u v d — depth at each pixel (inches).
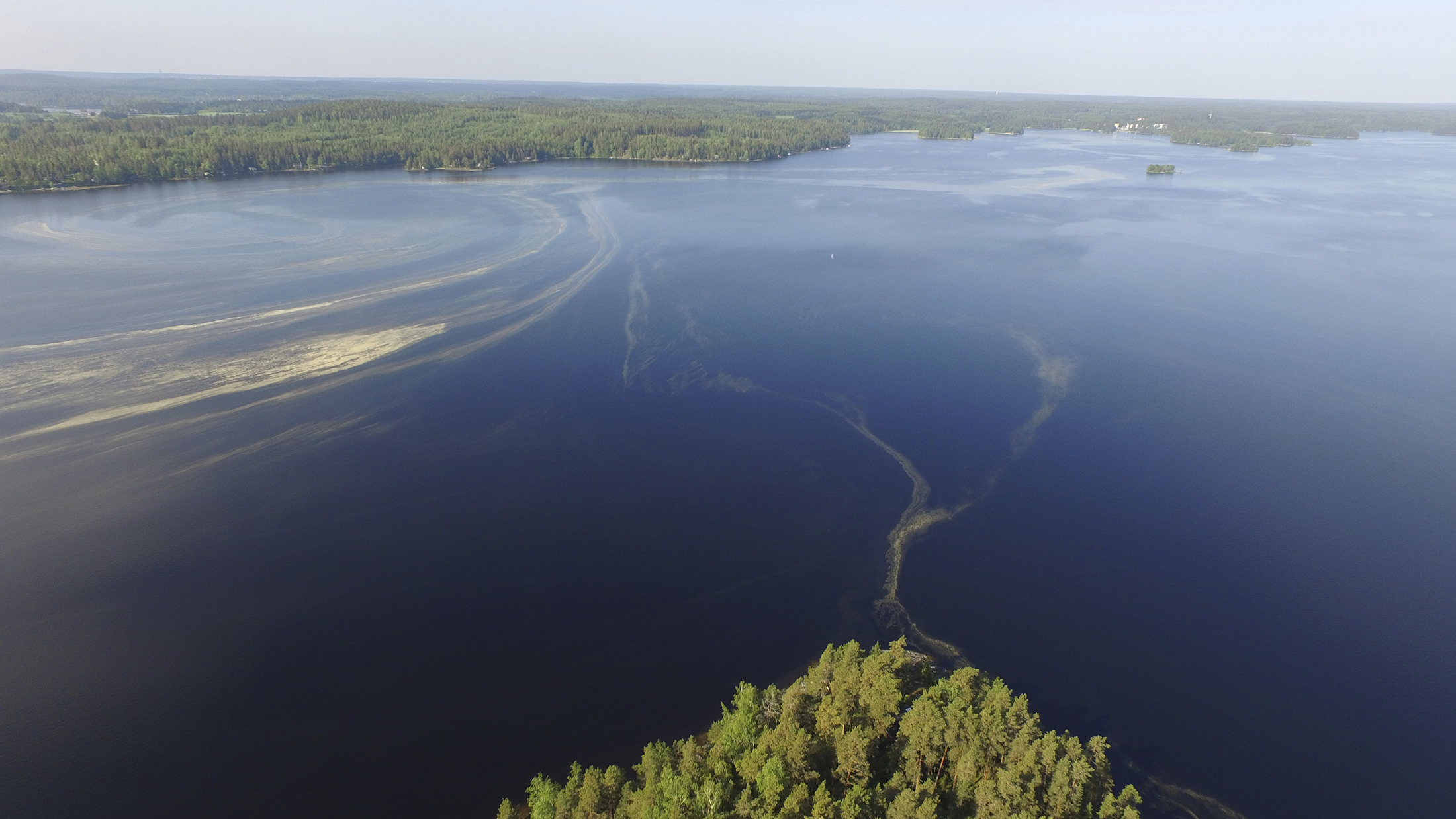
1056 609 2117.4
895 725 1476.4
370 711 1763.0
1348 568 2267.5
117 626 1956.2
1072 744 1333.7
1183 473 2728.8
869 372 3476.9
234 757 1640.0
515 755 1669.5
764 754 1355.8
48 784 1566.2
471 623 2017.7
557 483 2615.7
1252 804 1601.9
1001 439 2942.9
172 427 2847.0
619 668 1903.3
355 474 2625.5
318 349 3535.9
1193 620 2081.7
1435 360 3663.9
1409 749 1723.7
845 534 2409.0
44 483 2487.7
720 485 2635.3
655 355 3590.1
